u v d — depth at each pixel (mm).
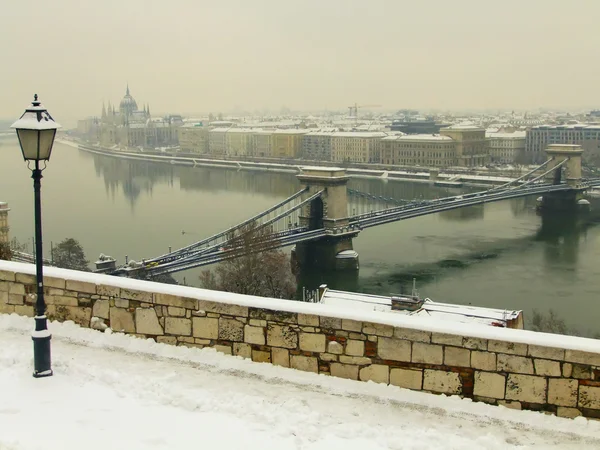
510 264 120625
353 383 14125
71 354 15555
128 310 16328
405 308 57406
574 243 139625
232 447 11273
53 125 14664
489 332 13352
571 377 12789
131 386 13555
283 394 13625
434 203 163375
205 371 14695
